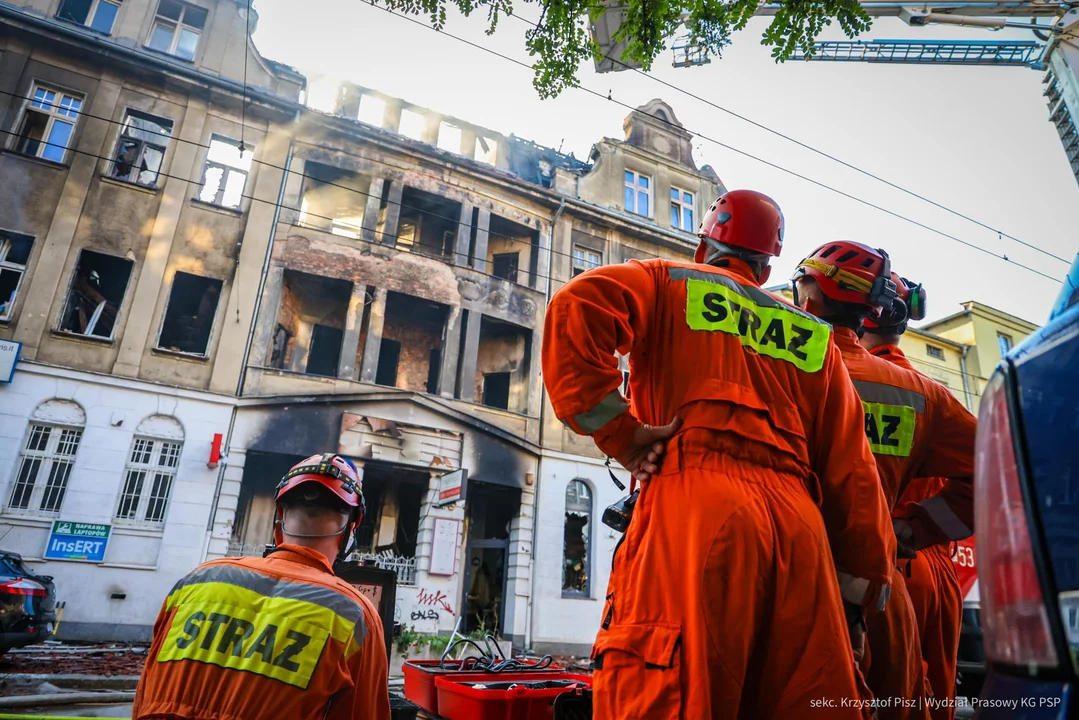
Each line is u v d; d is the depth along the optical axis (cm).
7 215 1343
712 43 524
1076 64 1241
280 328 1666
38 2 1485
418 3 532
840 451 150
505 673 340
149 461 1323
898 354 245
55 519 1213
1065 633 79
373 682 180
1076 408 86
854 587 140
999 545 91
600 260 1989
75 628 1170
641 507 139
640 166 2164
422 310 1800
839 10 486
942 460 205
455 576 1529
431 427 1586
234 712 158
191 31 1630
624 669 123
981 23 1219
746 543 122
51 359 1298
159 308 1408
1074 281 100
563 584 1709
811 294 221
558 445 1750
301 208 1761
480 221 1830
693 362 145
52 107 1451
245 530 1460
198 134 1545
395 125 1859
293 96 1680
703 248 186
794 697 120
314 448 1449
